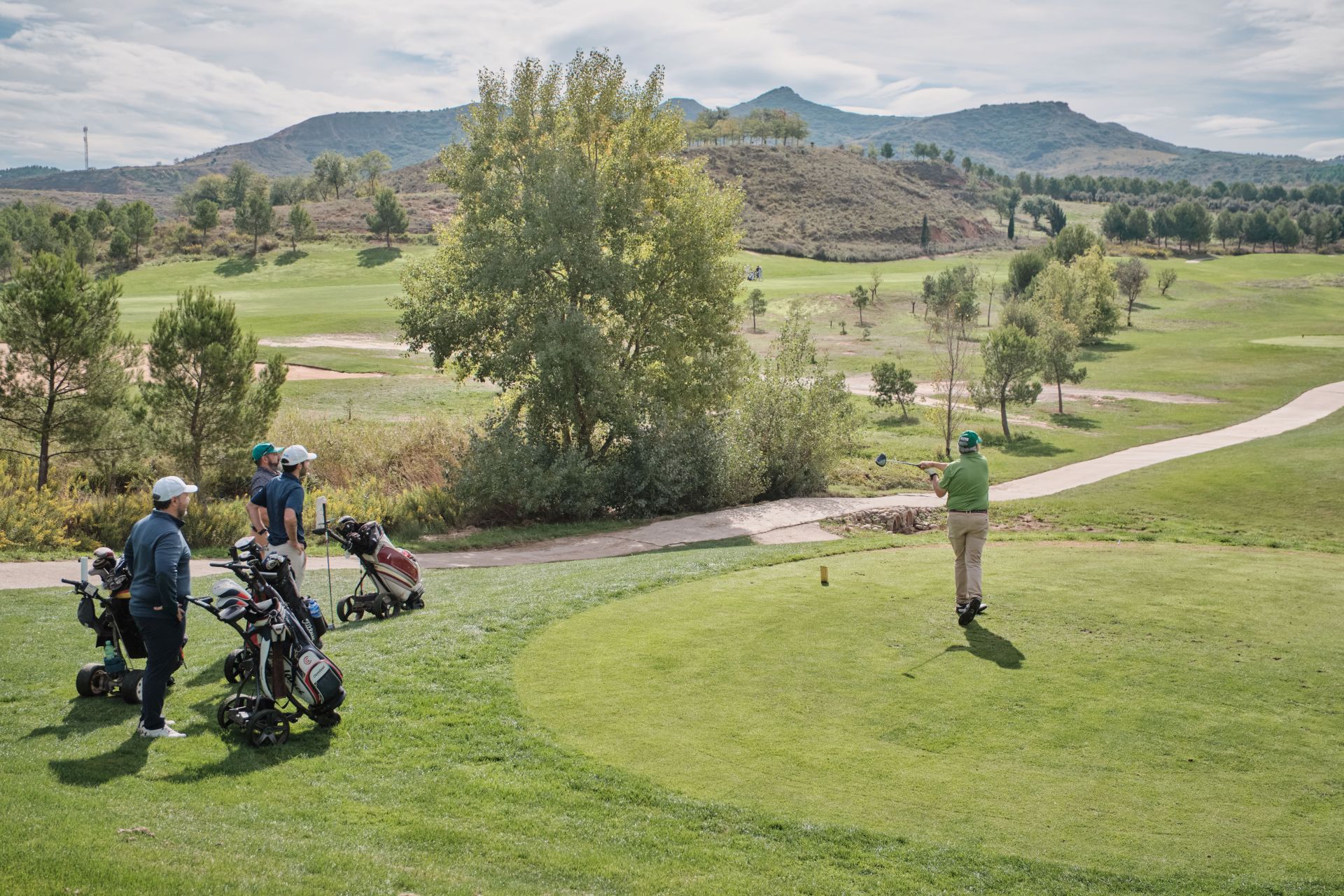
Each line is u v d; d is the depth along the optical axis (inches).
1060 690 290.2
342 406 1419.8
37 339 722.2
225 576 539.5
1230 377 2140.7
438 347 992.2
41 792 212.5
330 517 759.7
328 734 271.1
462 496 866.8
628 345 1037.8
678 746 259.8
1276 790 228.5
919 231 6476.4
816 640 343.0
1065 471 1248.8
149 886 163.9
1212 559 463.8
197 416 778.2
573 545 775.7
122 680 292.4
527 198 949.8
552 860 199.5
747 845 208.2
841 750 254.5
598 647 347.3
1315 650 318.0
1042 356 1643.7
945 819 218.2
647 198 1035.3
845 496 1056.8
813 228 6254.9
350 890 175.9
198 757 249.1
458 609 416.5
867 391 1918.1
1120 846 205.5
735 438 1016.2
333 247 4325.8
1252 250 6294.3
